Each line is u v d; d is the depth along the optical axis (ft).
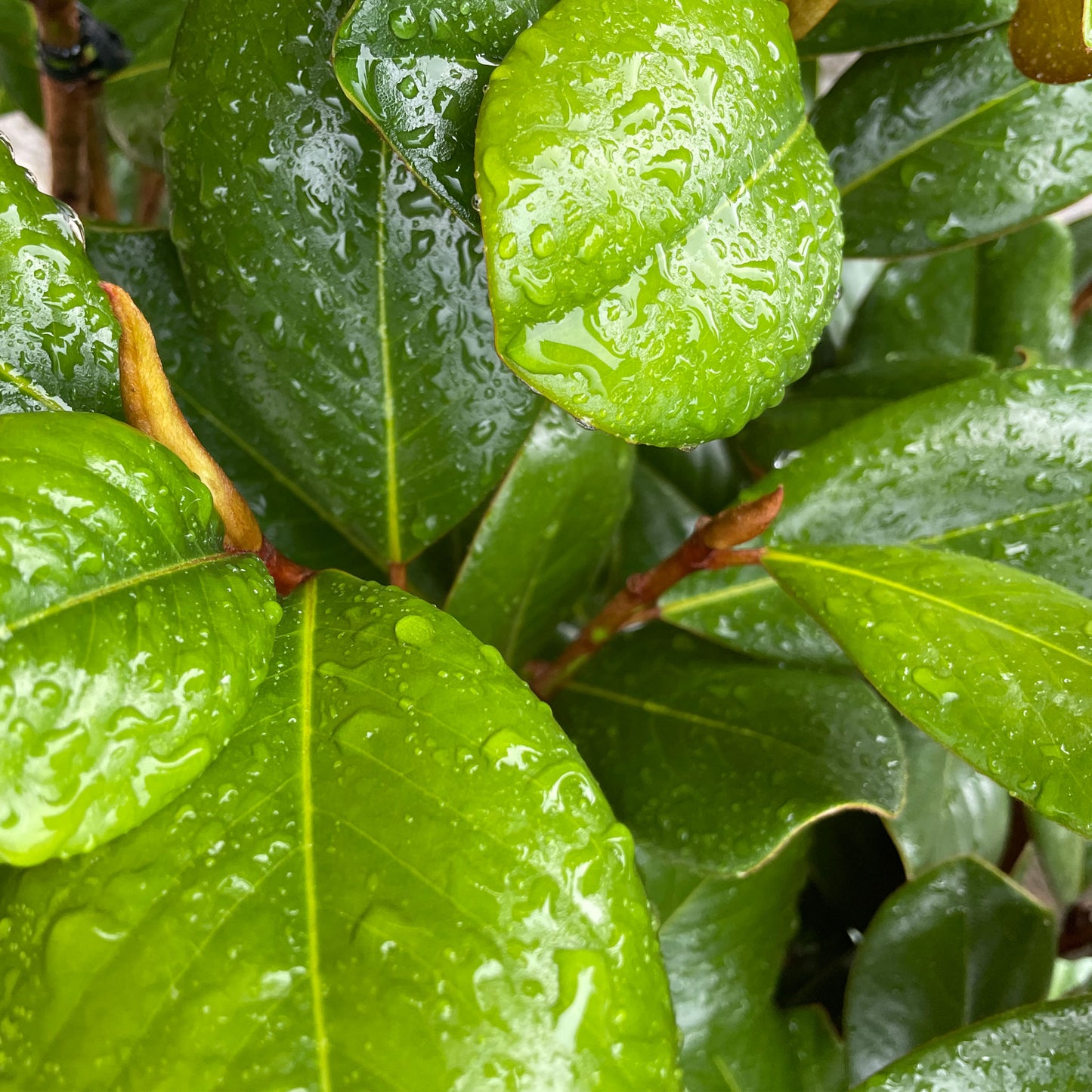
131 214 1.69
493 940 0.66
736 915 1.12
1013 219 1.05
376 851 0.68
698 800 0.95
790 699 0.98
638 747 0.99
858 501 0.98
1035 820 1.18
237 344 0.89
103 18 1.18
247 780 0.70
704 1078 1.10
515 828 0.68
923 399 0.98
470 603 0.99
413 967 0.65
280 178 0.83
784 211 0.76
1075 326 1.41
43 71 1.02
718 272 0.72
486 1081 0.64
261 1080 0.64
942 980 1.04
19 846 0.64
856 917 1.24
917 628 0.82
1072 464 0.97
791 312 0.76
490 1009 0.65
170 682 0.67
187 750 0.67
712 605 1.03
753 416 0.77
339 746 0.71
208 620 0.70
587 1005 0.66
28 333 0.79
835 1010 1.21
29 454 0.67
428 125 0.74
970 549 0.98
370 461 0.92
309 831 0.68
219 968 0.65
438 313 0.88
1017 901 1.04
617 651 1.06
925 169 1.05
